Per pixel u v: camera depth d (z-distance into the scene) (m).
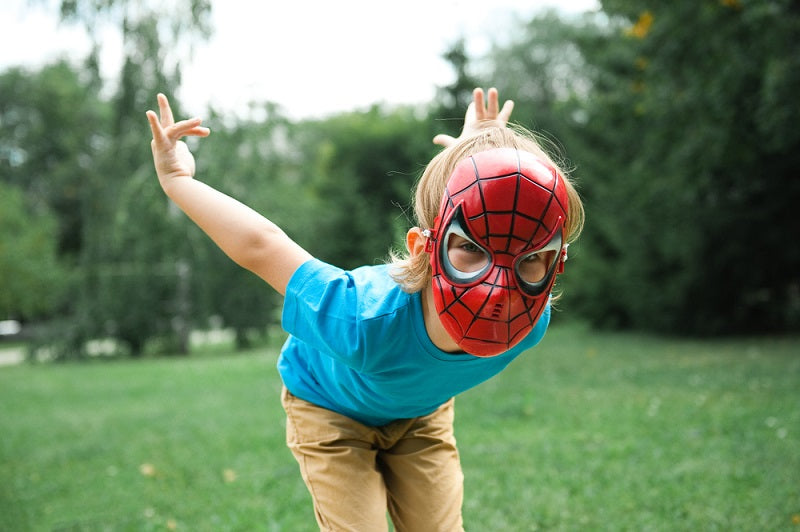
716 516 3.61
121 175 18.06
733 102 11.80
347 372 2.11
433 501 2.35
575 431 6.05
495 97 2.56
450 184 1.52
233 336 23.50
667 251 15.20
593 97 17.19
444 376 1.97
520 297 1.47
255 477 5.06
